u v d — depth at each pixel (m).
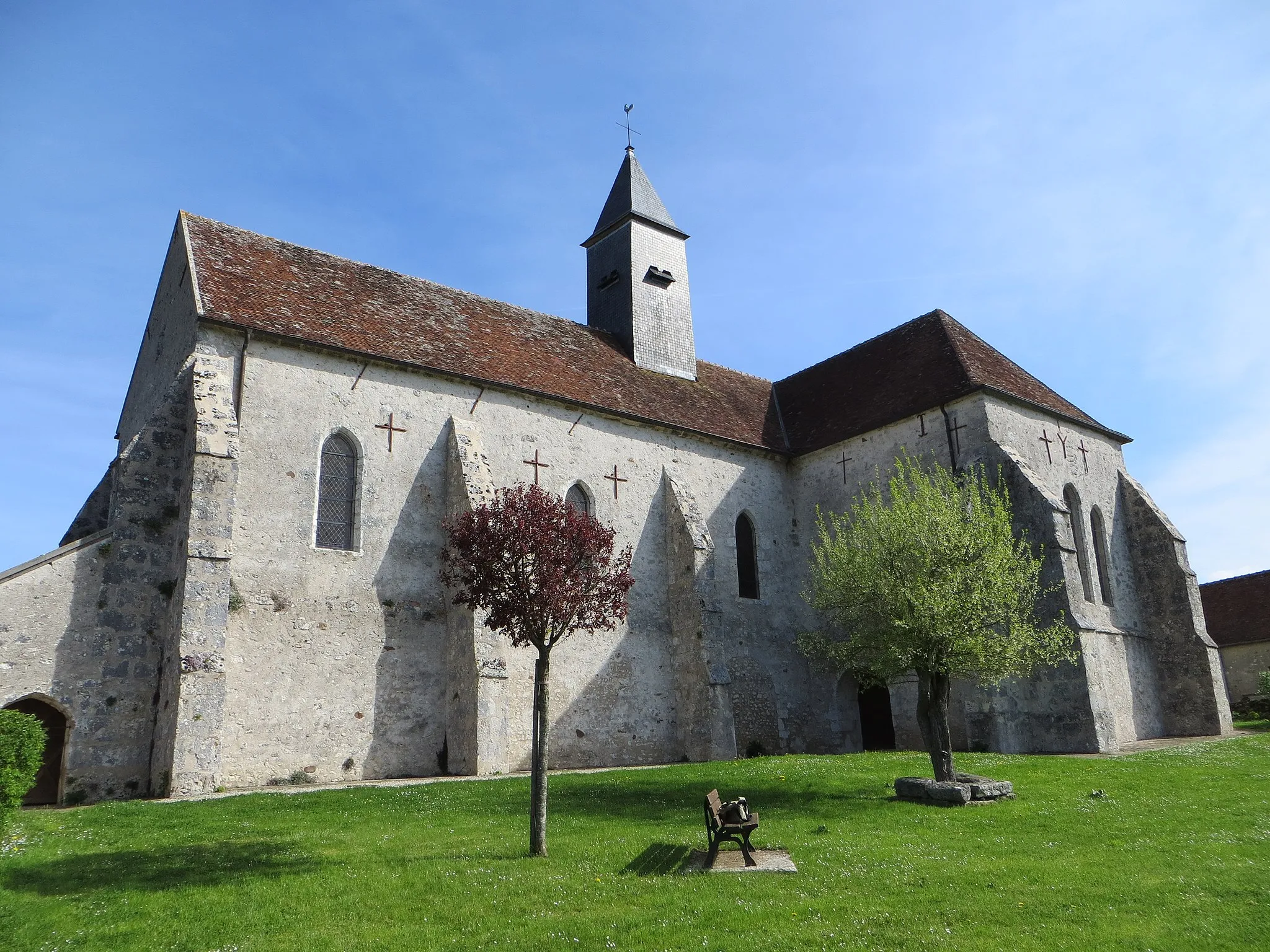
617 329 26.70
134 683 14.95
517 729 18.61
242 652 15.60
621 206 27.66
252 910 7.39
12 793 8.52
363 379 18.36
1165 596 24.27
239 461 16.33
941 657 13.59
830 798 13.10
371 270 21.70
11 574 14.22
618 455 22.19
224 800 12.88
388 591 17.62
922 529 14.44
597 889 7.98
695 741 20.48
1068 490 23.48
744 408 27.30
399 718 17.17
